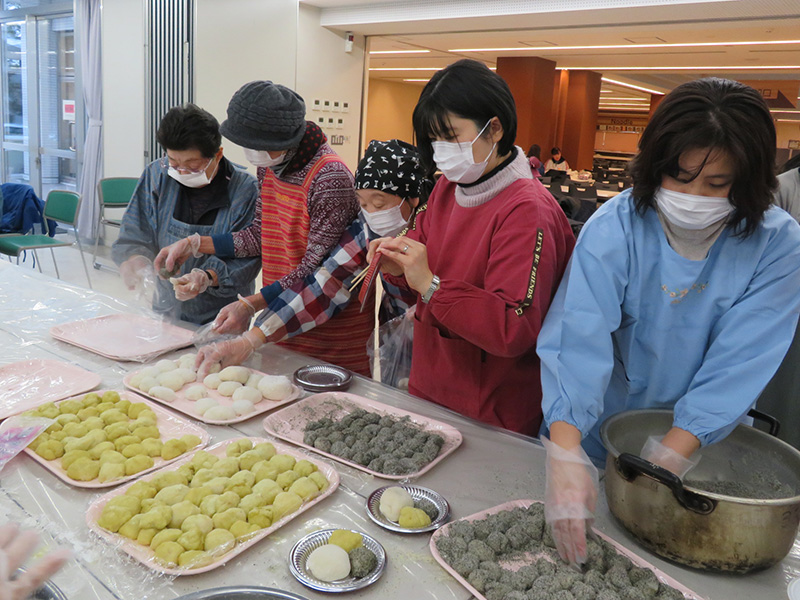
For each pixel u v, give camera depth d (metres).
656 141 0.93
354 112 6.50
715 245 1.04
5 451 1.12
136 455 1.13
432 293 1.20
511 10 4.95
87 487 1.05
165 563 0.86
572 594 0.83
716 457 1.09
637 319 1.11
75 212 4.65
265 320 1.61
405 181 1.58
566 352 1.03
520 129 9.12
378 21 5.65
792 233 1.01
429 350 1.46
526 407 1.41
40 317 1.88
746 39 6.33
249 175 2.08
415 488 1.08
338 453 1.19
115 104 5.96
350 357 1.87
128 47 5.72
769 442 1.02
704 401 0.99
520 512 1.00
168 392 1.40
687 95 0.89
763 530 0.84
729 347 1.01
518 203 1.20
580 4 4.64
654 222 1.06
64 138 7.02
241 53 5.45
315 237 1.68
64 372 1.51
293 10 5.70
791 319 1.00
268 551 0.92
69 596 0.81
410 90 15.45
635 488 0.92
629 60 8.76
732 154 0.87
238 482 1.05
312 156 1.72
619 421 1.07
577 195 5.62
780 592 0.88
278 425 1.30
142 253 2.06
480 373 1.37
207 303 2.07
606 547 0.92
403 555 0.92
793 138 16.16
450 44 7.49
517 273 1.16
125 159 5.99
